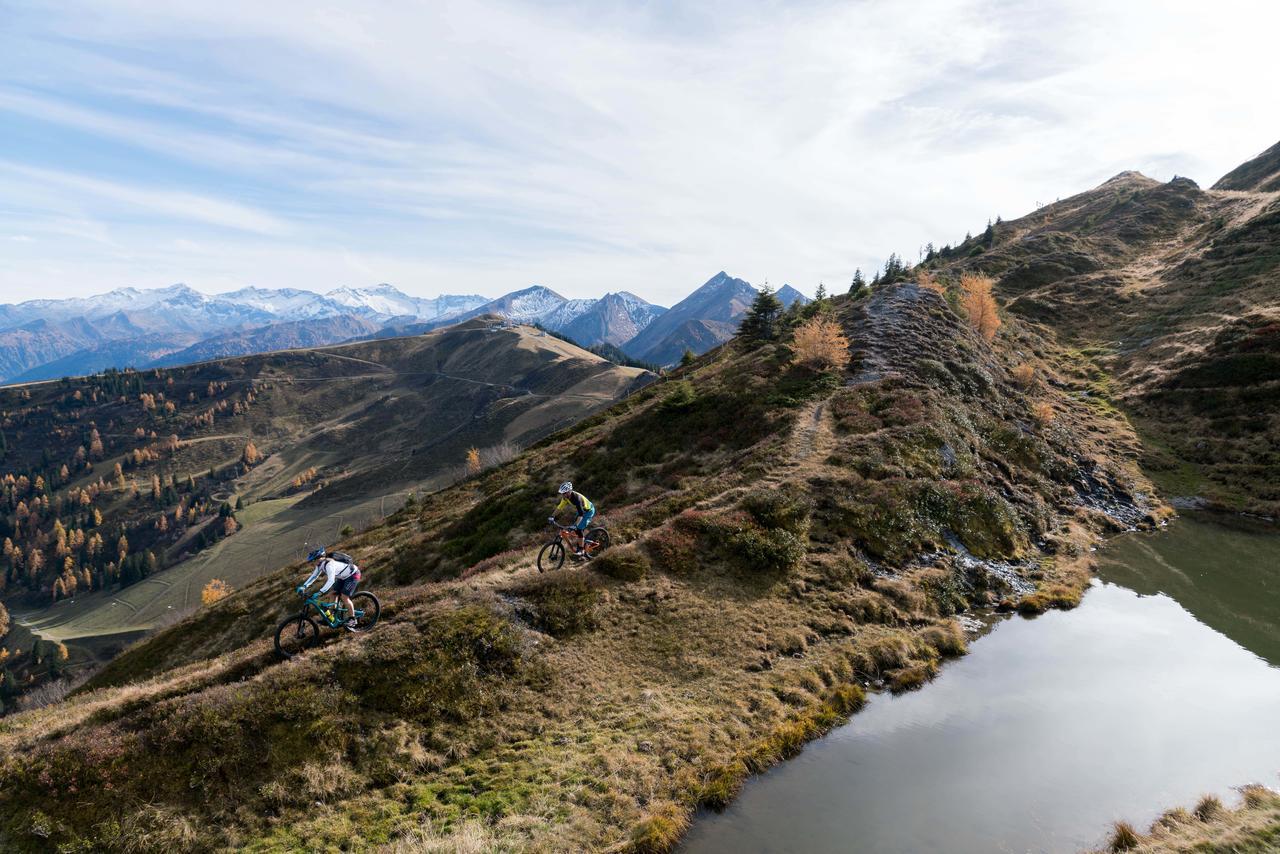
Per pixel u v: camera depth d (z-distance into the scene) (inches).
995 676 724.7
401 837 454.3
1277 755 568.7
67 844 430.9
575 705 620.1
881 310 2454.5
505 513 1653.5
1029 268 4293.8
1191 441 1942.7
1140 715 639.8
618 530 1053.2
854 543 995.3
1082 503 1485.0
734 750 563.5
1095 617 909.2
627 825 469.7
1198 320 2728.8
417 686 598.2
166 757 494.3
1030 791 512.4
